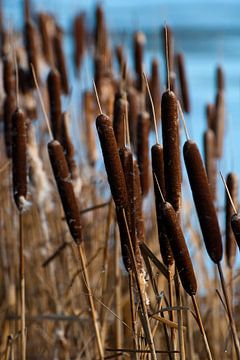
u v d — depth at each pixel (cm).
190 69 2445
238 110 1891
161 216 471
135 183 492
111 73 849
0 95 837
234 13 3416
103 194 832
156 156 486
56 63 860
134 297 509
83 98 848
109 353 723
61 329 752
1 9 956
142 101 688
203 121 1842
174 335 510
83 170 827
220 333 785
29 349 804
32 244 820
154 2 3672
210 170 752
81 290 757
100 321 653
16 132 544
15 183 550
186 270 457
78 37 983
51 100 688
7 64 697
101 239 791
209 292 811
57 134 694
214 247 447
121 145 593
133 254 480
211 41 2852
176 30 3031
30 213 809
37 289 809
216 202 768
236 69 2425
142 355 513
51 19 1037
